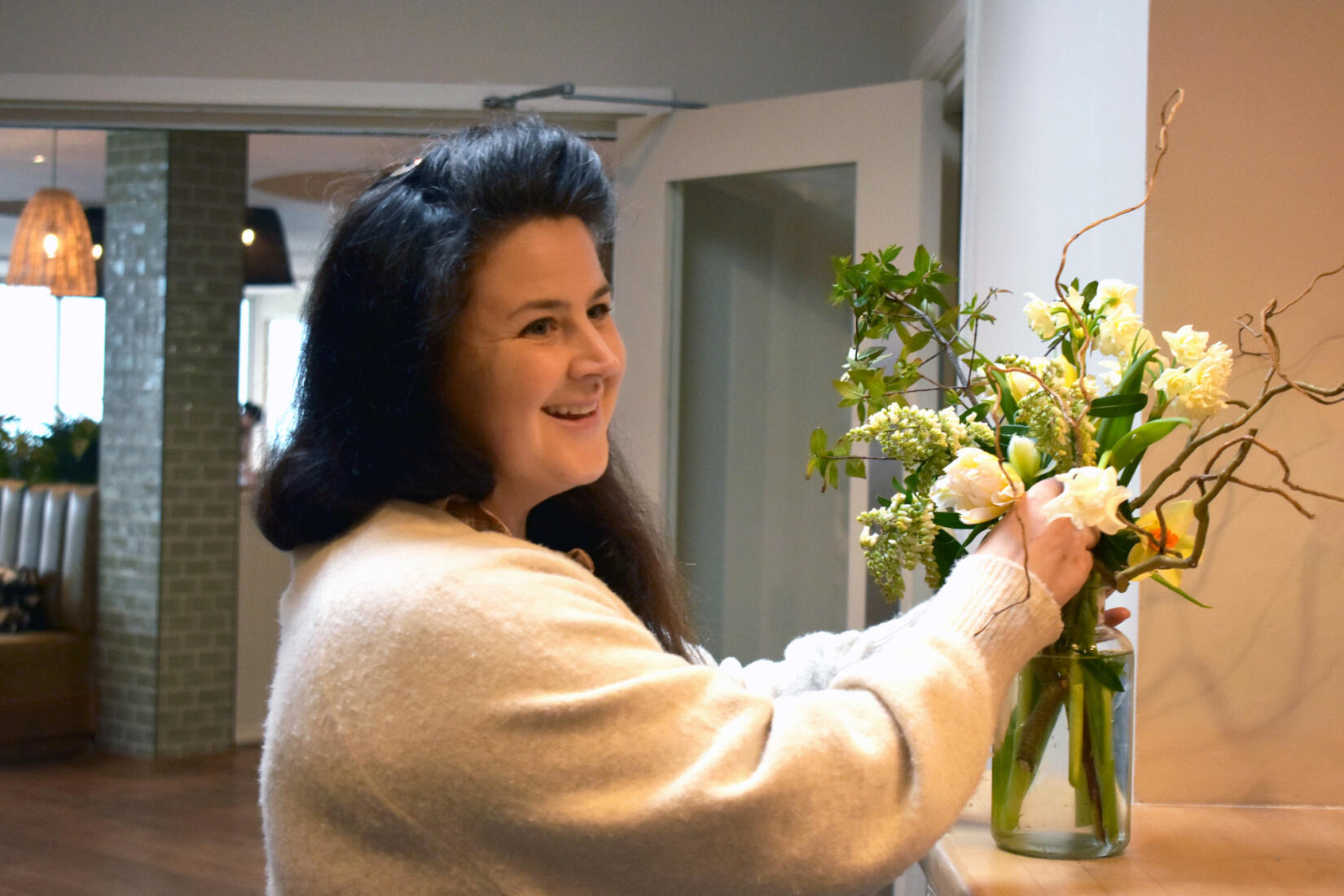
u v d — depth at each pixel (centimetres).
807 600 300
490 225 101
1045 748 119
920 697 94
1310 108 144
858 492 287
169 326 559
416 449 102
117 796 500
